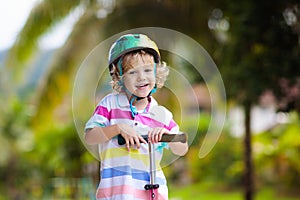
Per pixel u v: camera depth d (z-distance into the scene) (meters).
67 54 12.24
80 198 12.43
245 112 10.08
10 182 17.77
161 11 10.78
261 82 8.87
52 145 14.21
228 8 9.52
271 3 8.84
